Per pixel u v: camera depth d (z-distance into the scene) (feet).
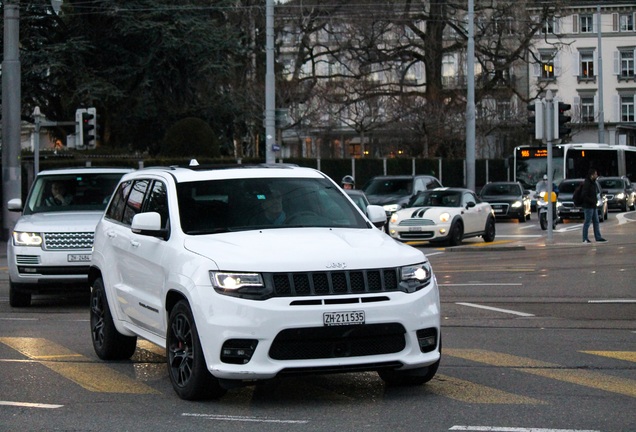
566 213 155.74
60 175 59.11
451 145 244.22
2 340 43.09
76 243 53.26
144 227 32.14
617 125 338.34
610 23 338.54
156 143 183.73
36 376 34.60
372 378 33.19
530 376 33.32
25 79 164.35
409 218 102.12
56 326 47.62
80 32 171.83
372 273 28.40
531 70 338.34
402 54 213.05
